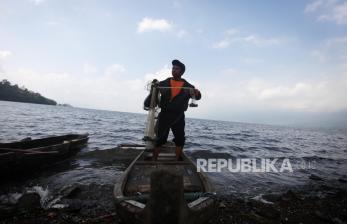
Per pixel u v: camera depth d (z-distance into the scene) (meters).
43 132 19.22
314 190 7.62
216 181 7.63
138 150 10.93
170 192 2.21
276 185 7.82
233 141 23.38
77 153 10.53
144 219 2.41
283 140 31.64
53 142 10.55
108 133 22.75
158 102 4.54
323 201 6.53
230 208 5.44
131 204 2.86
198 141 20.58
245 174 9.02
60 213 4.72
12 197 5.44
